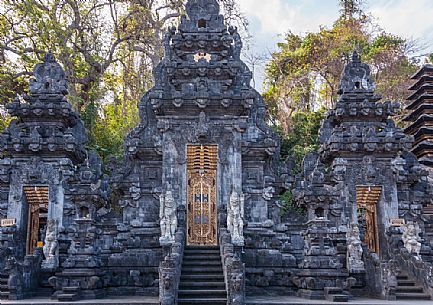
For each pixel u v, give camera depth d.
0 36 33.84
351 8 51.66
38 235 27.92
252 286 22.30
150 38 39.56
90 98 38.56
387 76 46.78
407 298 20.05
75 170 25.39
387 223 25.30
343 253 23.86
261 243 24.06
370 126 26.58
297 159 37.59
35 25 34.00
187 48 27.52
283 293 22.16
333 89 47.06
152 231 24.17
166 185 25.02
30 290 20.48
